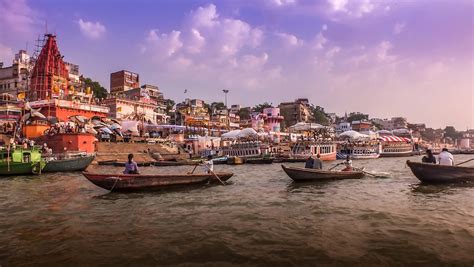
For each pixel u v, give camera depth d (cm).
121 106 6066
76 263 703
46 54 5259
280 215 1107
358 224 983
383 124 14712
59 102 4484
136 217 1093
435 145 10969
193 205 1288
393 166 3559
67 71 5631
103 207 1255
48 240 855
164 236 880
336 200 1367
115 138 4459
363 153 5428
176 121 7525
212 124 7388
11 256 743
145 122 6216
